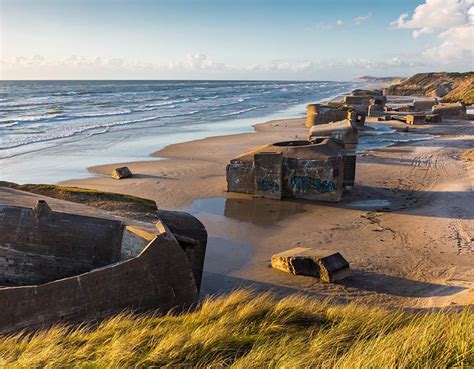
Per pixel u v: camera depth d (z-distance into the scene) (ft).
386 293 38.58
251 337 22.82
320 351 19.74
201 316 26.81
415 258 45.80
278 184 66.59
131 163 89.86
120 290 29.19
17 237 34.88
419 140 117.91
